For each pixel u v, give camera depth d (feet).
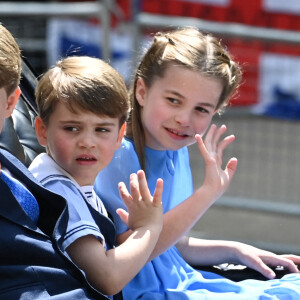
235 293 25.04
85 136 22.30
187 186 28.96
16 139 25.18
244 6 87.20
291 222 61.98
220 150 25.55
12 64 19.58
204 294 24.47
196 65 25.31
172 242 24.40
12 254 19.26
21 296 18.95
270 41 57.41
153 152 26.73
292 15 87.20
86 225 21.07
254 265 27.32
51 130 22.59
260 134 73.15
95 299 20.45
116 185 25.39
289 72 74.28
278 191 67.82
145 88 26.23
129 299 24.99
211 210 63.93
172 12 87.71
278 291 24.85
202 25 56.44
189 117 25.53
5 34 19.86
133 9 56.54
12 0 71.36
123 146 25.72
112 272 21.29
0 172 20.24
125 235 25.12
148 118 25.94
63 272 19.85
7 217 19.35
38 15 57.36
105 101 22.09
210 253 28.19
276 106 74.13
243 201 57.62
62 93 22.00
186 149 29.07
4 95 19.54
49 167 22.71
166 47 25.99
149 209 22.82
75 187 22.26
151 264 25.81
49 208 21.17
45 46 62.49
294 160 73.36
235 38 56.90
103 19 57.06
